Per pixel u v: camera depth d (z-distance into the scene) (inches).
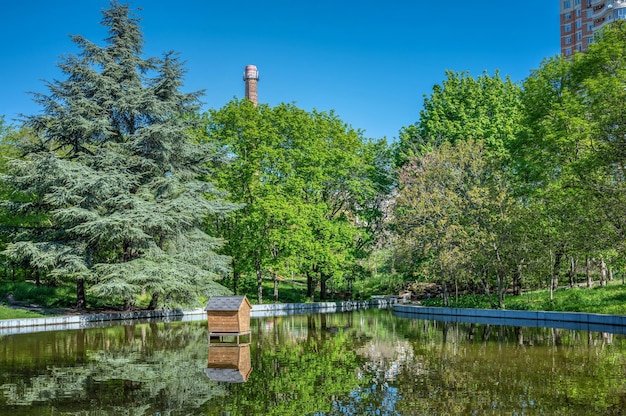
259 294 1493.6
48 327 982.4
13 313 1057.5
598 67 1171.9
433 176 1249.4
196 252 1216.2
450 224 1168.2
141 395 430.9
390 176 1702.8
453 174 1214.3
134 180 1182.9
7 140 1572.3
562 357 577.6
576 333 795.4
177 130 1205.1
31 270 1460.4
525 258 1095.0
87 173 1116.5
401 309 1338.6
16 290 1312.7
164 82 1304.1
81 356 625.9
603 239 882.8
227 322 742.5
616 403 388.5
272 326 978.7
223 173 1480.1
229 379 491.5
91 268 1131.9
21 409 391.9
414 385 454.6
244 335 824.9
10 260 1293.1
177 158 1315.2
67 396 429.1
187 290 1149.7
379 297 1918.1
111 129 1256.8
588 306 1011.3
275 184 1510.8
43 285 1446.9
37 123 1197.7
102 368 547.5
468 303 1284.4
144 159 1207.6
